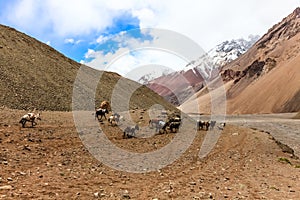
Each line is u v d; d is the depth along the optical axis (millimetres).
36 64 81688
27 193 10555
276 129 84438
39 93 63812
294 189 15195
